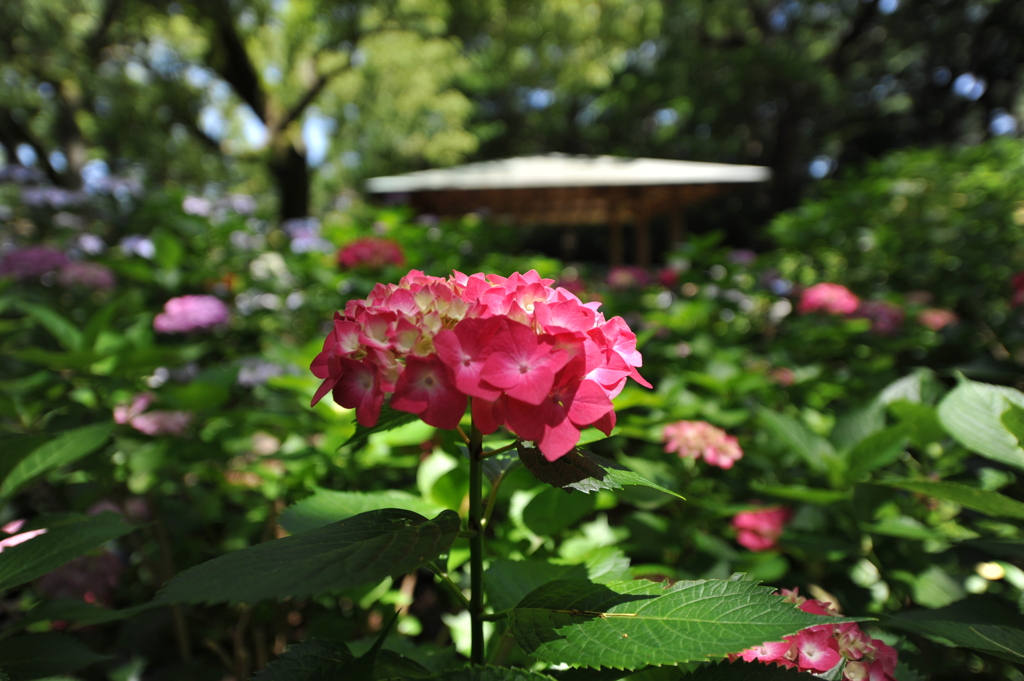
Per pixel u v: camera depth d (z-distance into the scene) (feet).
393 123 72.54
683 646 2.74
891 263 16.52
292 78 47.32
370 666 2.82
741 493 7.75
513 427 2.84
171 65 51.52
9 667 3.52
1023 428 4.05
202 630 6.88
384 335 2.96
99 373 7.38
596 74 60.64
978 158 18.16
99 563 6.48
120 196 21.50
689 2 77.25
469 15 50.39
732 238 84.89
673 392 9.04
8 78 51.42
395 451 7.54
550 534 5.29
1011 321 10.42
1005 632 3.66
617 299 14.08
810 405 10.08
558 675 3.43
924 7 78.33
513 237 23.72
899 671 3.84
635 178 38.11
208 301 11.92
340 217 22.85
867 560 5.97
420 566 2.60
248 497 8.17
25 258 11.78
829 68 82.33
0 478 4.57
